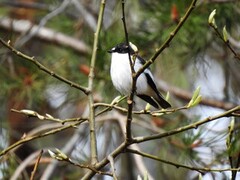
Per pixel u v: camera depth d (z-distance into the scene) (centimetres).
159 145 1064
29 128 1457
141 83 930
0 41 688
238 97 1311
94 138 701
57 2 1442
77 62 1260
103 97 1128
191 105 658
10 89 1259
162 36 1075
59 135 1595
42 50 1580
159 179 1441
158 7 1100
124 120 1098
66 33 1380
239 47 1123
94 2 1329
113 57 926
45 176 1109
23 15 1519
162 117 1104
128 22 1181
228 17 1103
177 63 1217
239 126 909
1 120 1323
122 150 676
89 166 656
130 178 1413
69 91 1209
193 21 1051
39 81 1238
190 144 966
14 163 1056
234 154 828
